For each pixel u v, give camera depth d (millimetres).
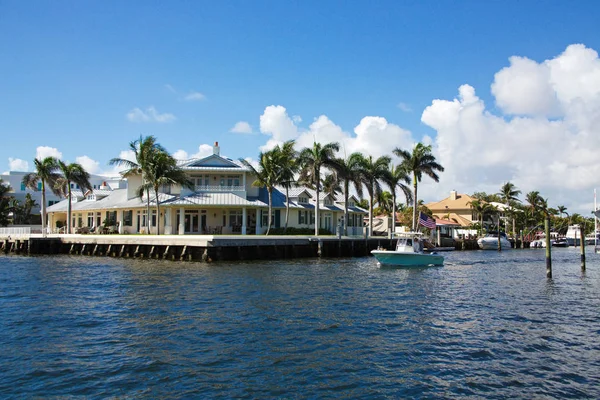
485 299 24062
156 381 11820
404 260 39188
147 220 59094
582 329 17609
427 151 65562
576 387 11859
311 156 55031
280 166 55312
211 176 61125
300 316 18672
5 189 81562
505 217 117562
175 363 13070
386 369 12883
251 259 43531
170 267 35656
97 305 20484
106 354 13773
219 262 40031
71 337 15469
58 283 26875
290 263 40812
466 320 18828
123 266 36438
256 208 58969
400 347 14852
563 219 142625
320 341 15289
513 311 20906
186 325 17000
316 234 54406
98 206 65375
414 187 66375
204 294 23203
